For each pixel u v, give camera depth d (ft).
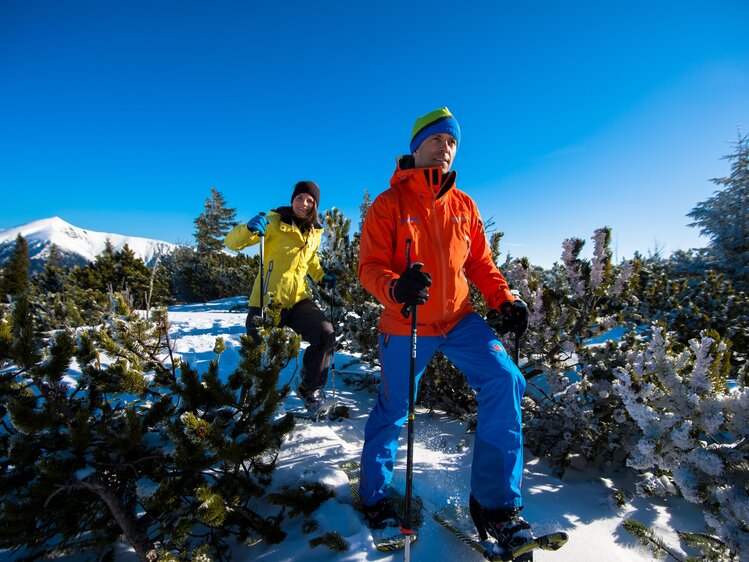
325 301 14.94
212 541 5.32
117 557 5.29
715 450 4.88
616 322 9.52
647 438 5.32
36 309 20.40
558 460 7.60
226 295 54.24
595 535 5.67
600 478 7.46
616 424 7.72
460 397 10.70
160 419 5.80
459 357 5.82
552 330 9.15
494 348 5.58
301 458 7.50
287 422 6.17
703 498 4.90
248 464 6.62
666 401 5.48
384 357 5.86
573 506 6.44
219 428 5.29
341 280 15.14
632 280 9.16
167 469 5.57
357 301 14.23
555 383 8.26
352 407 11.04
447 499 6.29
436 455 8.09
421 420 10.34
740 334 14.23
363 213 16.11
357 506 6.05
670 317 16.87
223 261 60.44
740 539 4.26
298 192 10.53
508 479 5.06
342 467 7.13
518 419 5.29
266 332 6.71
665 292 18.72
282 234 10.31
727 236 34.01
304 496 5.89
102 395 6.16
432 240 5.65
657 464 5.37
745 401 4.93
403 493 6.45
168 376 6.77
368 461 5.81
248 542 5.52
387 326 5.86
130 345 6.75
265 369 6.25
